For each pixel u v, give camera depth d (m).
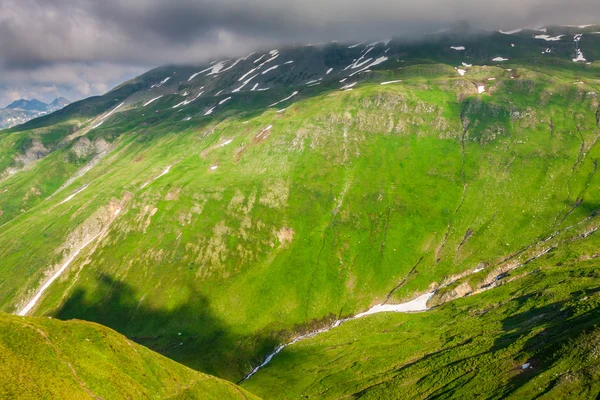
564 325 90.12
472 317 126.12
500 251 167.88
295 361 134.12
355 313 164.38
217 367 146.12
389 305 162.62
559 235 162.75
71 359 74.75
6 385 62.16
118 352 84.00
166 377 87.25
